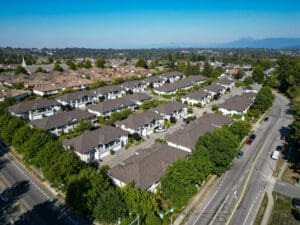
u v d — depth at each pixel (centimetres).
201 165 4419
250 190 4697
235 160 5772
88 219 3847
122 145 6384
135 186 4100
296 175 5188
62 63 19275
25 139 5303
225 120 7169
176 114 8394
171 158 4962
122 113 7900
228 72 17888
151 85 13062
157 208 3772
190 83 12569
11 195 4372
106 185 3906
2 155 5753
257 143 6694
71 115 7338
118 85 11581
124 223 3341
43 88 10906
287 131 7544
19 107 7938
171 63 19112
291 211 4166
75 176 3950
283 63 13300
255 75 14462
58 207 4106
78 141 5628
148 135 7031
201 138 5169
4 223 3731
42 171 4531
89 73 15162
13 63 19788
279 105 10394
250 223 3888
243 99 9438
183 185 3928
